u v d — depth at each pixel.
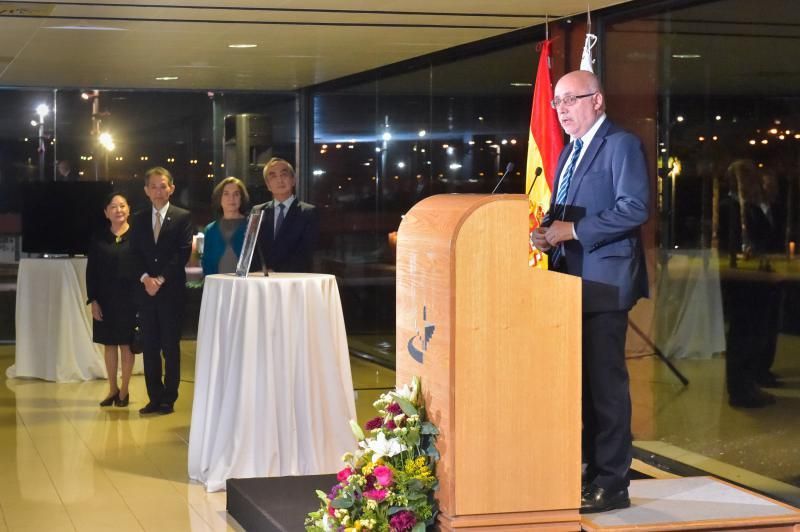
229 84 11.54
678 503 4.42
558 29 7.41
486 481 3.84
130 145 12.03
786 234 5.57
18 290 9.96
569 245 4.29
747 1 5.82
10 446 7.16
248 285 5.94
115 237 8.52
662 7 6.52
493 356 3.83
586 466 4.41
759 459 5.86
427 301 3.99
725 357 6.12
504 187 8.30
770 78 5.66
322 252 11.86
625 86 6.89
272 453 5.94
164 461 6.74
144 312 8.22
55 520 5.46
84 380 9.85
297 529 4.66
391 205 10.38
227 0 6.49
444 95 9.27
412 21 7.33
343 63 9.77
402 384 4.24
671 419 6.61
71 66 9.80
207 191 12.18
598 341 4.22
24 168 11.79
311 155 12.14
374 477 3.95
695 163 6.30
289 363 6.00
